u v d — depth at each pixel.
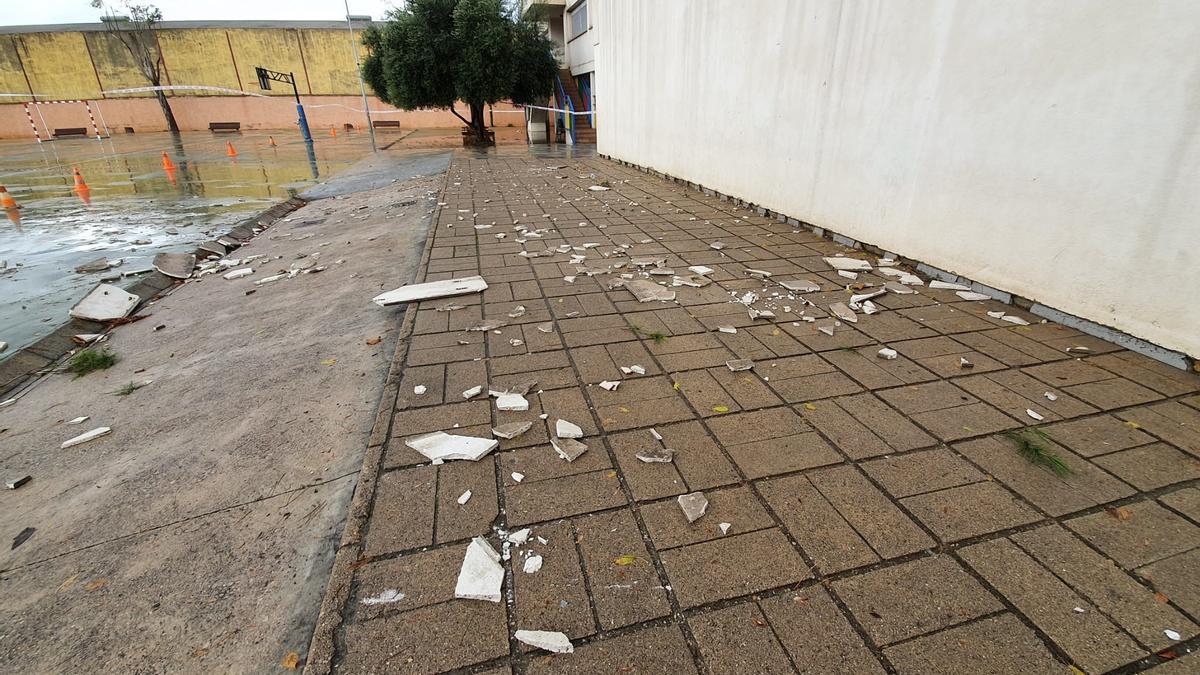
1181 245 2.79
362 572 1.72
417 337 3.43
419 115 32.06
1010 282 3.77
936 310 3.73
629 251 5.29
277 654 1.55
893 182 4.67
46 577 1.85
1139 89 2.87
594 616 1.57
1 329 4.34
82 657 1.56
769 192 6.61
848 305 3.82
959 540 1.82
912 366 2.97
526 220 6.79
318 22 30.22
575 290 4.22
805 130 5.75
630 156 12.30
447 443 2.32
